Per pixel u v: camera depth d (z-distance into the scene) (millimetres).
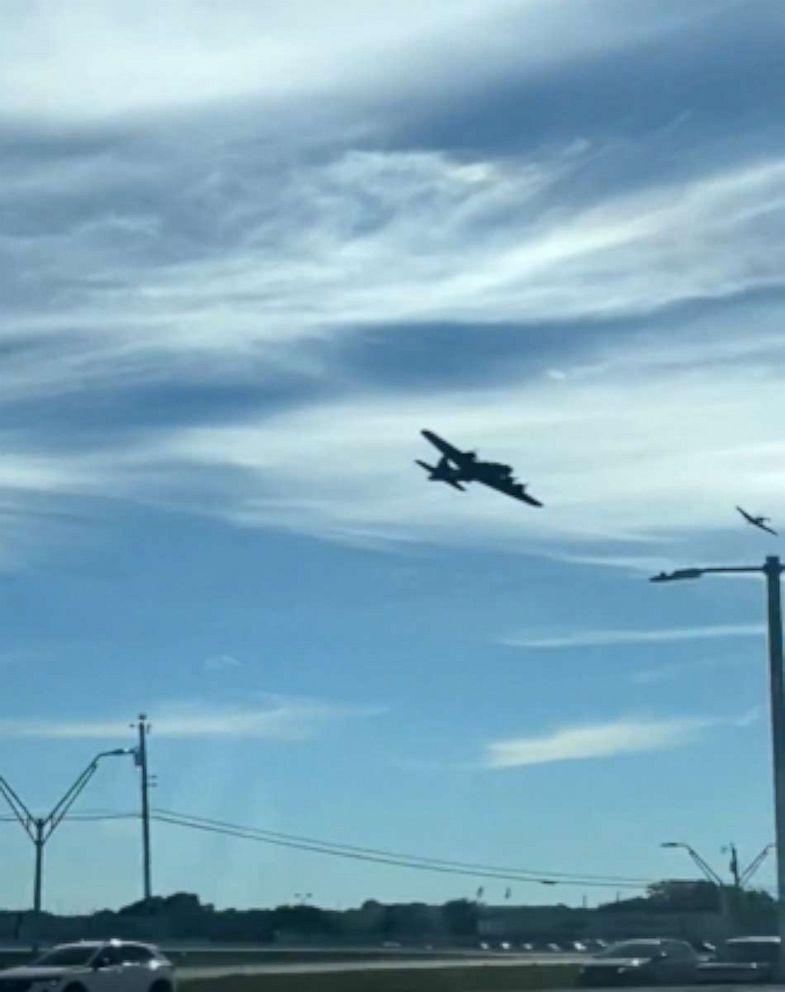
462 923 106688
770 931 92812
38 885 64562
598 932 100500
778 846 43219
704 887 100500
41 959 36188
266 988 41562
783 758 42719
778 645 42656
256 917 100375
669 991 44906
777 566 42281
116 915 84750
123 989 35938
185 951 72000
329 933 103125
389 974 45281
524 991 48469
